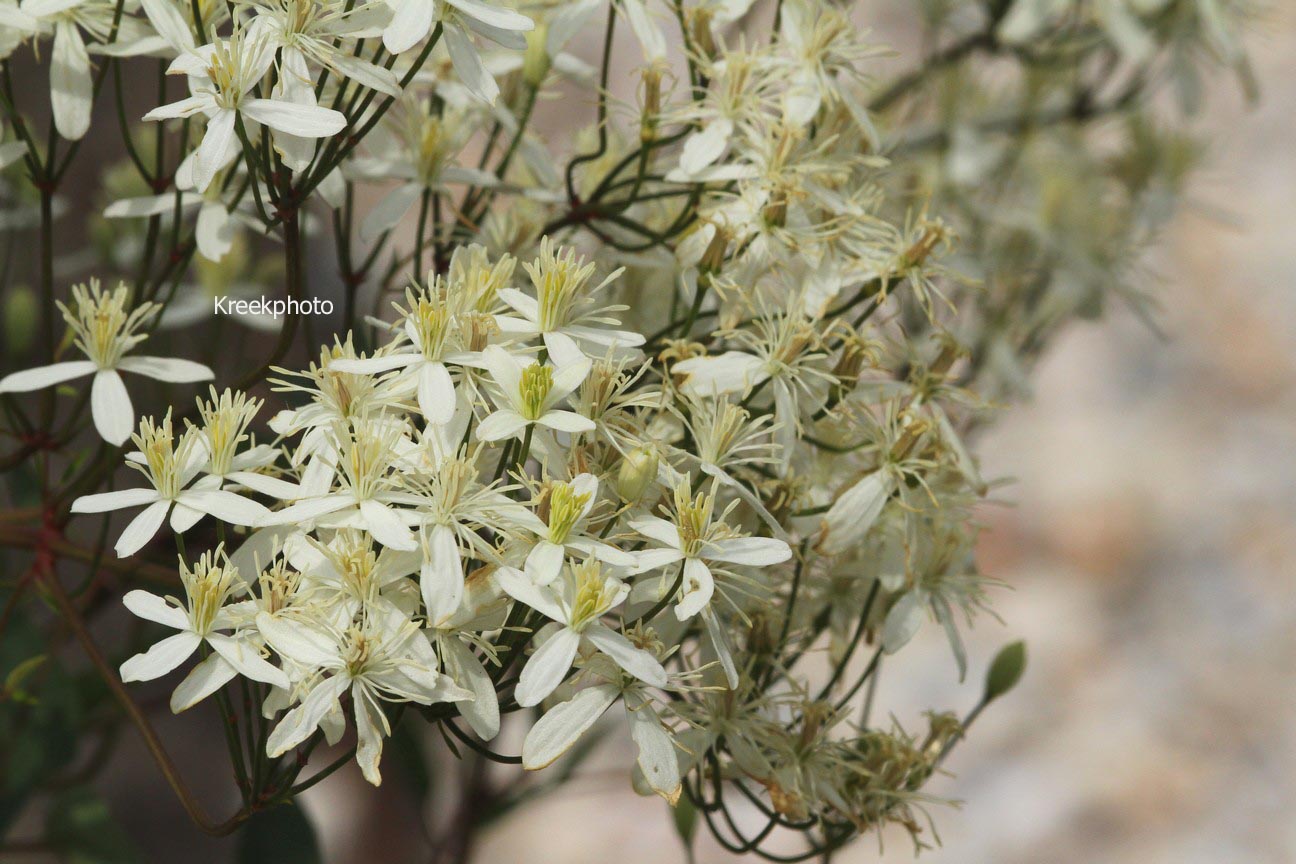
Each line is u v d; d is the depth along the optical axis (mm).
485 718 423
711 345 466
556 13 477
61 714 526
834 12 472
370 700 419
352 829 878
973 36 610
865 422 461
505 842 959
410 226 764
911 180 593
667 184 487
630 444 433
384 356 428
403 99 477
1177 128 687
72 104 452
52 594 471
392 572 423
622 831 963
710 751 459
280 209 436
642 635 432
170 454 427
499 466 430
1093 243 636
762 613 457
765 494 455
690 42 474
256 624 423
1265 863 967
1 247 646
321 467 427
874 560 467
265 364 447
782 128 461
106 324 449
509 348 434
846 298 477
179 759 811
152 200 465
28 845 535
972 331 607
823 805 463
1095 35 619
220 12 450
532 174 503
